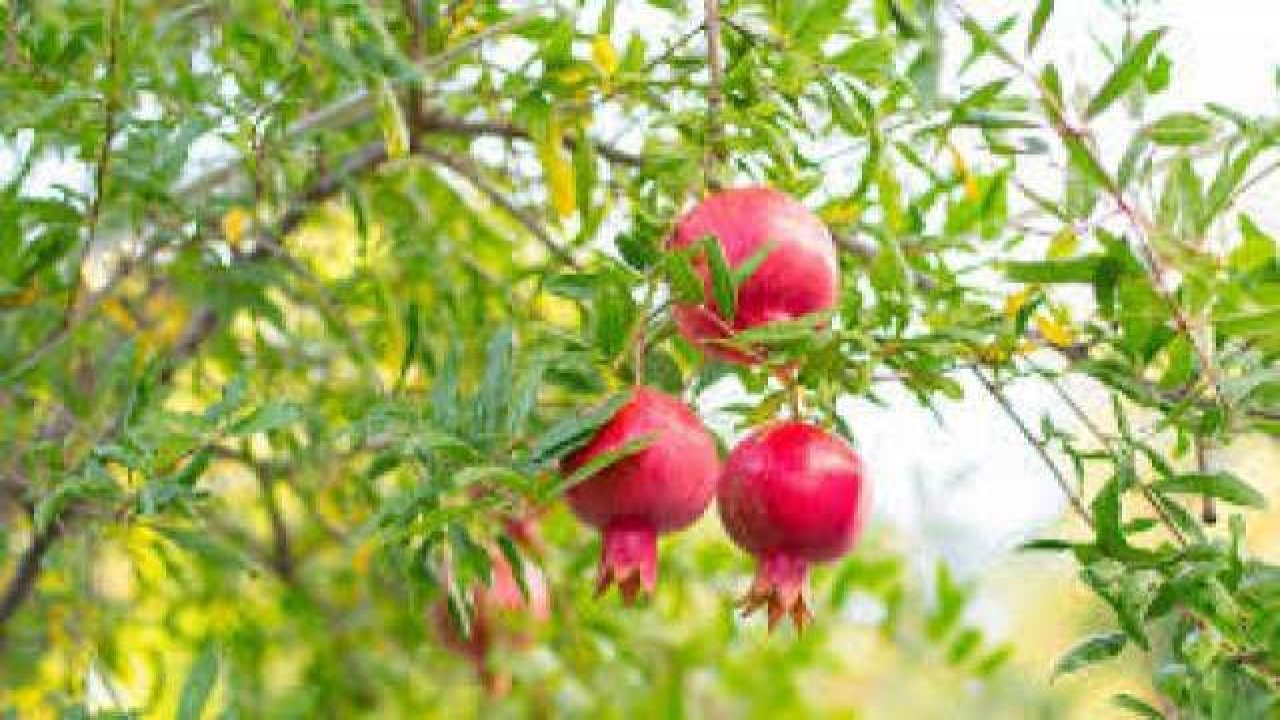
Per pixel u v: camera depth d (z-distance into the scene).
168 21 2.37
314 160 2.57
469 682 3.06
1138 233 2.02
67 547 2.55
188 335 2.71
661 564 2.83
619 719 2.76
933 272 2.17
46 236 2.30
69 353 2.48
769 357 1.95
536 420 2.12
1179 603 2.04
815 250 1.97
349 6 2.10
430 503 2.02
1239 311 2.03
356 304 2.69
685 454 1.96
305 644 3.10
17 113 2.24
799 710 2.81
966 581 2.70
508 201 2.49
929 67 2.05
